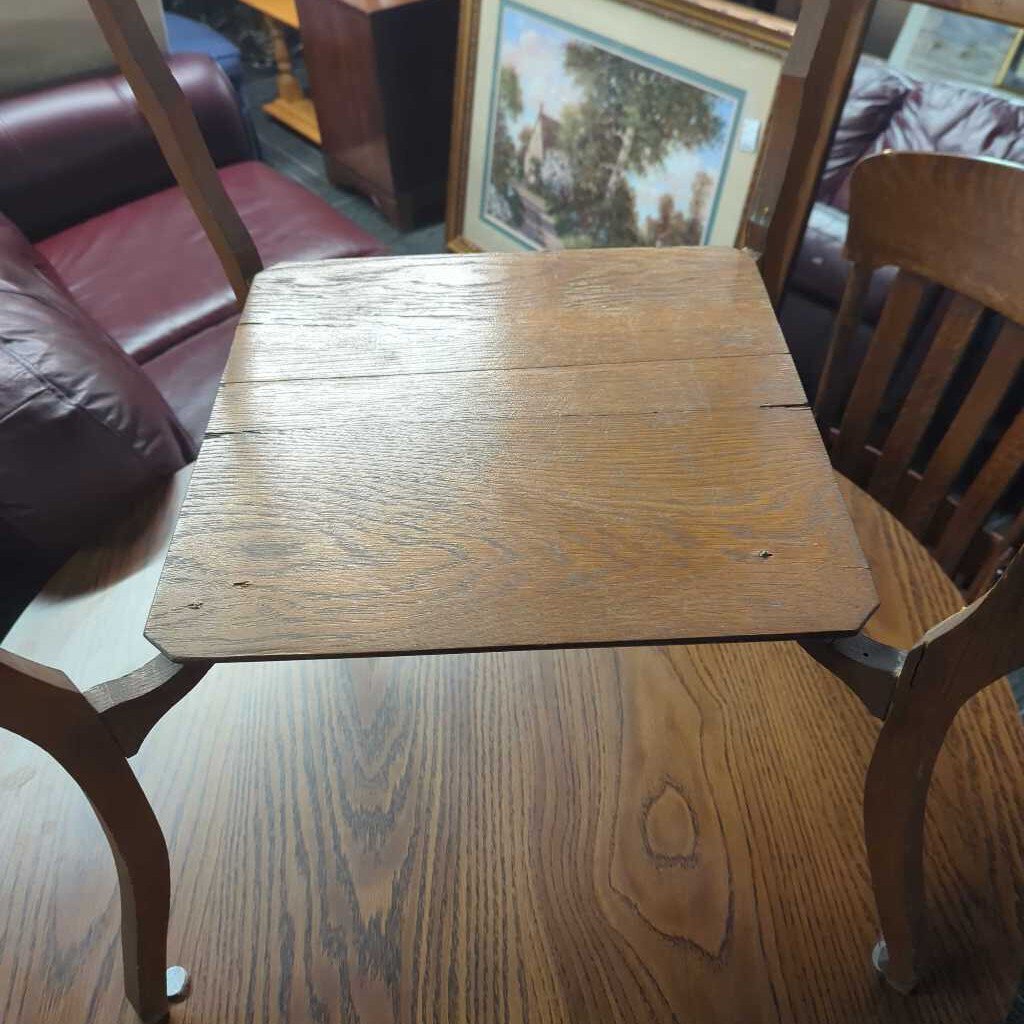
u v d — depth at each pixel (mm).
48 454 863
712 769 761
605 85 1682
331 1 1888
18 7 1390
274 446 636
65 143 1465
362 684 822
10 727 480
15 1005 653
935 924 680
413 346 715
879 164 758
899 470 922
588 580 544
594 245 1889
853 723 789
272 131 2729
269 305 760
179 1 2916
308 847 720
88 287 1408
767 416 647
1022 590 429
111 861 722
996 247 725
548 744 780
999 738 772
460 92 1959
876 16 2178
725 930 676
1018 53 1919
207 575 556
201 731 789
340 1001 648
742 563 551
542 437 636
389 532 576
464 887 698
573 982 652
